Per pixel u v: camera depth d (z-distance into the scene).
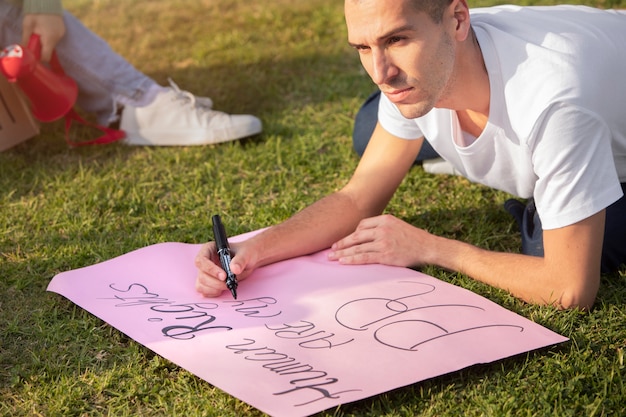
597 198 1.96
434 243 2.29
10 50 3.08
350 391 1.75
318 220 2.38
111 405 1.85
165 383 1.90
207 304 2.15
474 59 2.02
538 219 2.33
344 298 2.13
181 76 4.03
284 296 2.16
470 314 2.04
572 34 2.05
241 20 4.74
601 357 1.93
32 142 3.41
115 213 2.82
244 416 1.79
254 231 2.56
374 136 2.47
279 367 1.85
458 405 1.79
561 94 1.93
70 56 3.33
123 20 4.90
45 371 1.97
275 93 3.79
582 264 2.01
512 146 2.12
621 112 2.04
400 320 2.02
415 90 1.92
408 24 1.85
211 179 3.04
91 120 3.62
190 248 2.45
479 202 2.76
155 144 3.34
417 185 2.89
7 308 2.26
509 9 2.26
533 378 1.86
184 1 5.18
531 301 2.11
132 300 2.18
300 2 4.96
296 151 3.22
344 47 4.28
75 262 2.49
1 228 2.72
